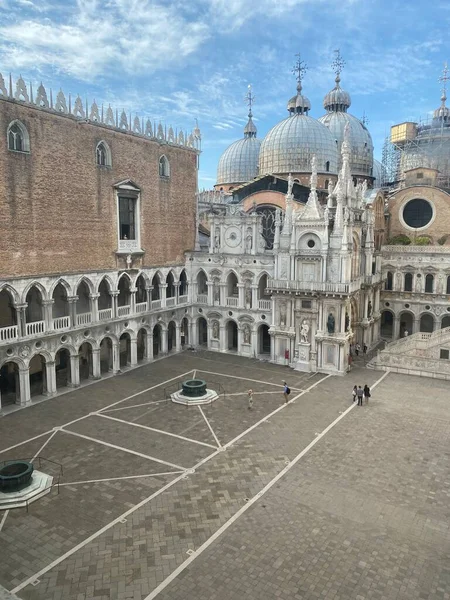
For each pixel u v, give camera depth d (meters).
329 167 76.88
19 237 40.34
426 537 24.02
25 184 40.44
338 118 89.25
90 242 47.16
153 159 54.25
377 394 45.31
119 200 50.53
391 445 34.31
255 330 57.59
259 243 57.47
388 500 27.28
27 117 40.16
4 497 26.66
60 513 25.98
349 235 51.41
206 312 61.22
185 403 42.03
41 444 34.41
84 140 45.53
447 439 35.34
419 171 73.25
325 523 25.09
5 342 39.47
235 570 21.62
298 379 49.88
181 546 23.27
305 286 51.78
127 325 52.34
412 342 52.94
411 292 63.34
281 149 76.62
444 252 61.41
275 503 26.94
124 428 37.25
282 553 22.75
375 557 22.50
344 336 50.72
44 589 20.52
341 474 30.19
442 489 28.48
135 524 24.97
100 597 20.06
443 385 48.09
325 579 21.08
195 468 30.92
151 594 20.22
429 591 20.42
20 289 40.41
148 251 54.75
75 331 45.81
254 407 41.78
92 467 31.05
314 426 37.69
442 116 83.50
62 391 45.66
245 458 32.31
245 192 76.81
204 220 72.69
